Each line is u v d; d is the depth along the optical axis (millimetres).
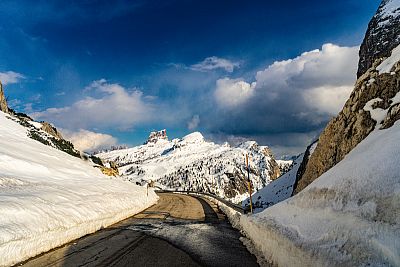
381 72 17500
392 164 6543
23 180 15398
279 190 57500
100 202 15922
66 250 8430
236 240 11344
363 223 5371
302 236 6883
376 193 5883
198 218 18094
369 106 16406
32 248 7699
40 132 38000
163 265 7426
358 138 16000
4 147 21438
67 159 30609
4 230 7160
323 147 20547
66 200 13055
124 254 8250
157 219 16750
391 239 4383
